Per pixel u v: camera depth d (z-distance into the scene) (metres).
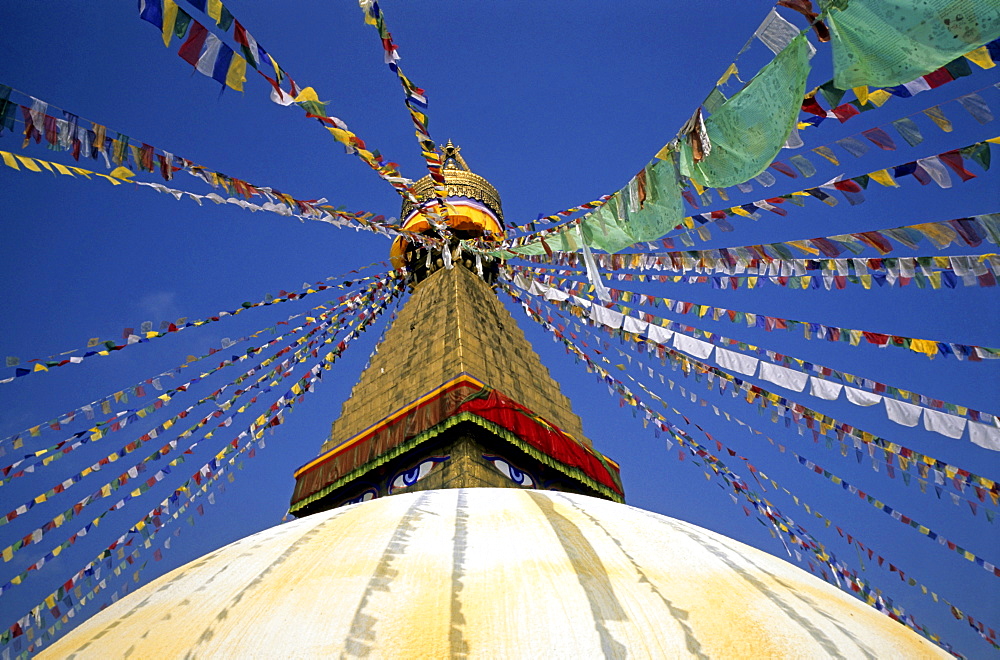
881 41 4.40
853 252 6.84
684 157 5.70
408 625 6.90
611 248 7.61
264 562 8.57
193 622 7.44
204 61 4.83
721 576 8.62
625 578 8.08
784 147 5.34
